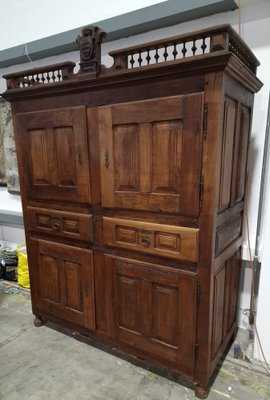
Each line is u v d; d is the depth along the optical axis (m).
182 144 1.21
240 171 1.54
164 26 1.84
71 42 2.06
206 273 1.28
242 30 1.66
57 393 1.49
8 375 1.61
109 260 1.56
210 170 1.18
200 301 1.32
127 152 1.36
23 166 1.79
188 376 1.44
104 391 1.50
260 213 1.75
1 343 1.89
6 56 2.45
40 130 1.64
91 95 1.42
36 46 2.24
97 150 1.46
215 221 1.24
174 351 1.44
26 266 2.61
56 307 1.87
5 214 2.88
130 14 1.80
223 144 1.21
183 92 1.18
